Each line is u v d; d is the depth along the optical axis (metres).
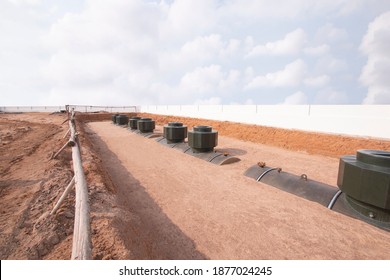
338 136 12.94
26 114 40.25
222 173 7.87
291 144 13.16
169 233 4.38
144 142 14.26
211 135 9.93
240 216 4.96
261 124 20.69
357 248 3.83
